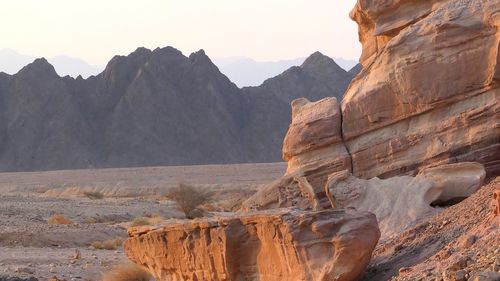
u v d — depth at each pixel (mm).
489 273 10711
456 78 21125
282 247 15266
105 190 100312
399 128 22078
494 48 20594
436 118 21594
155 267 18828
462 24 20969
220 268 16453
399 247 16766
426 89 21453
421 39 21562
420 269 14062
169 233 17969
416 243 16562
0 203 62219
